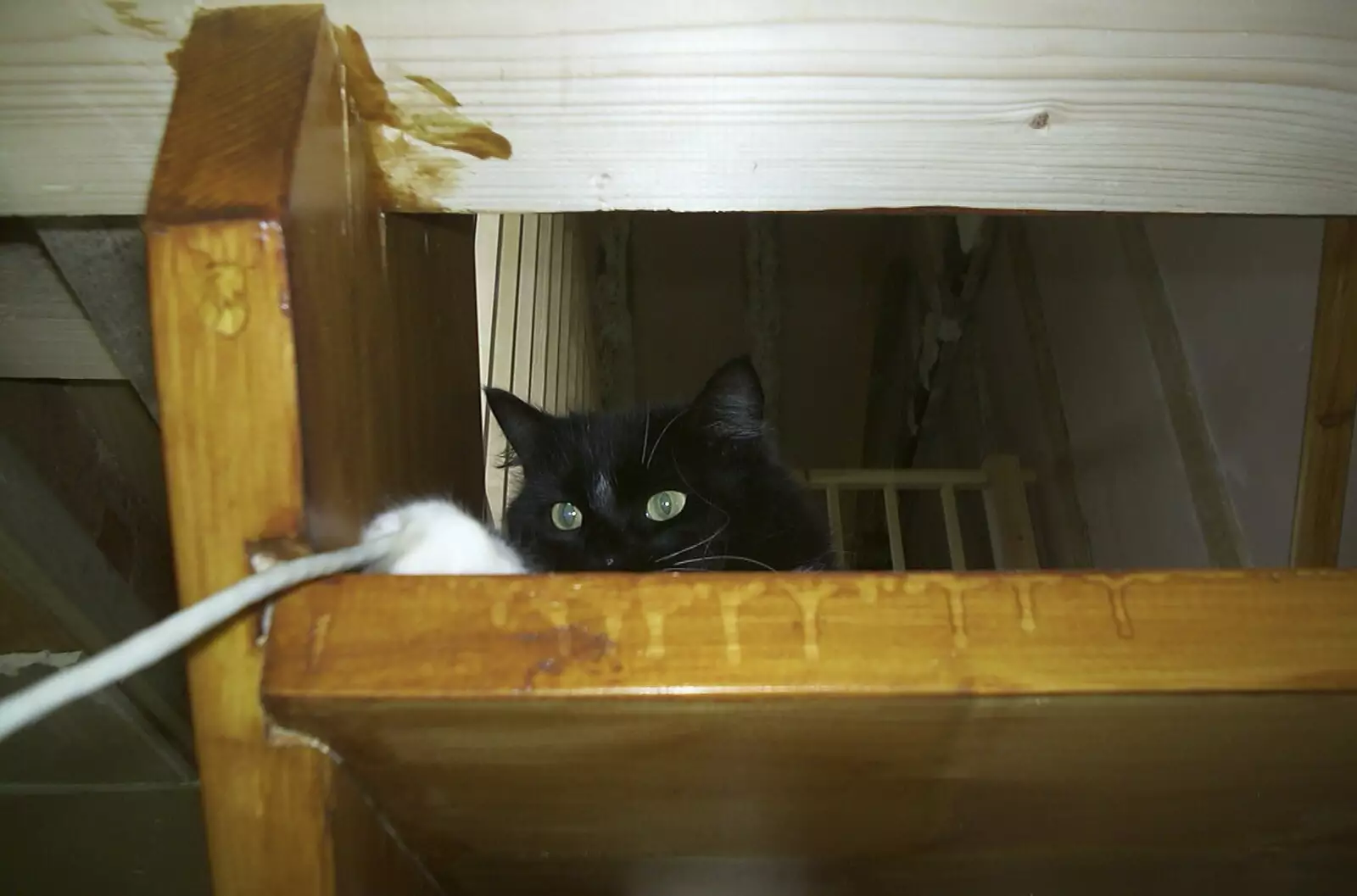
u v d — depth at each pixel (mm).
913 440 3676
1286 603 467
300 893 495
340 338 552
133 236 730
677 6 554
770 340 3473
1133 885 750
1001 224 2885
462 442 856
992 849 648
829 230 3248
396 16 553
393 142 607
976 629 457
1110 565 2033
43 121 600
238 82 523
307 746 485
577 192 638
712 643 451
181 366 472
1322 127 617
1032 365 2641
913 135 610
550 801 563
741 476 1302
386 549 537
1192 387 1669
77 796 1297
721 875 709
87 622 1058
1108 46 576
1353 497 1152
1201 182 651
